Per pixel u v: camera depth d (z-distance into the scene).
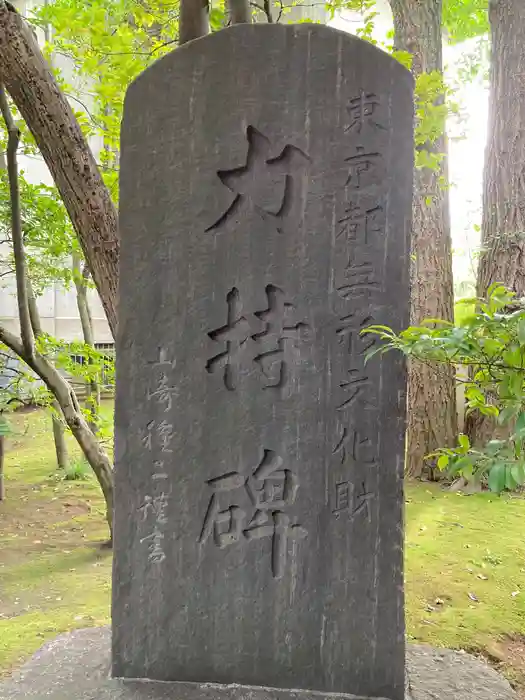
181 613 2.22
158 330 2.18
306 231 2.12
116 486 2.22
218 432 2.18
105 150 4.11
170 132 2.13
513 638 2.93
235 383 2.17
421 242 5.46
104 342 10.71
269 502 2.18
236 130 2.11
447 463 1.90
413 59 5.14
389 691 2.14
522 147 4.98
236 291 2.15
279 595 2.18
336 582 2.16
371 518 2.13
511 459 1.68
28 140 4.32
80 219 2.70
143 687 2.19
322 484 2.15
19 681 2.22
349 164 2.09
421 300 5.47
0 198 4.52
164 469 2.20
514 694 2.20
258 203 2.12
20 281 3.59
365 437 2.12
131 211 2.16
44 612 3.19
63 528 4.75
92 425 5.75
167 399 2.19
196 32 2.55
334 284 2.12
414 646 2.56
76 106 6.05
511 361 1.53
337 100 2.07
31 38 2.61
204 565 2.21
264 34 2.07
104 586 3.58
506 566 3.72
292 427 2.15
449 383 5.64
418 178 5.39
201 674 2.22
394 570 2.13
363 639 2.15
